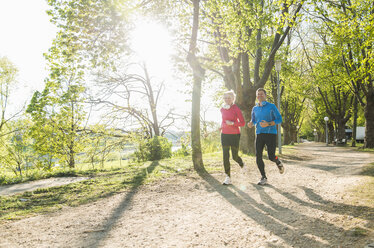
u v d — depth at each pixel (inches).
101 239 103.0
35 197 186.9
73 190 205.3
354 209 119.8
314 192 164.6
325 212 120.3
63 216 139.3
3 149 725.3
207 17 407.2
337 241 86.3
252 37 464.1
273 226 107.1
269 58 472.7
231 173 259.8
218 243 93.4
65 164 538.3
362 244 80.8
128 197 179.2
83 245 97.3
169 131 734.5
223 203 149.9
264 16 385.7
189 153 583.2
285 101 1330.0
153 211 141.7
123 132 634.2
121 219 129.8
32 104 502.3
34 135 522.9
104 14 258.1
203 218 124.0
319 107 1381.6
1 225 125.1
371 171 231.8
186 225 115.2
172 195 179.3
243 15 389.7
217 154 474.0
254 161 354.9
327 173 251.6
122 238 103.1
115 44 277.6
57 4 310.5
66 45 290.4
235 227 108.8
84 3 267.6
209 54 526.6
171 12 370.6
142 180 237.5
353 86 748.0
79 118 542.9
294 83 933.8
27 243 101.0
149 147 472.4
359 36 387.2
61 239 104.7
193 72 302.0
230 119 209.8
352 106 1210.6
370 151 631.2
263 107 200.5
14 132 799.7
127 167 350.0
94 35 279.3
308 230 99.5
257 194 167.2
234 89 503.8
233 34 436.1
